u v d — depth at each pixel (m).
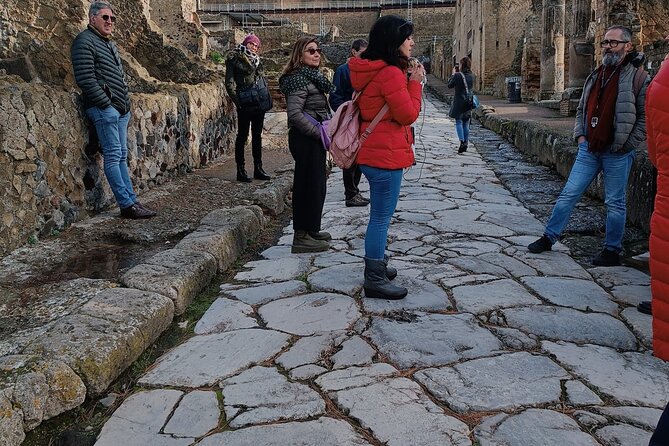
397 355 3.19
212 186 7.40
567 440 2.46
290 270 4.59
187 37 18.34
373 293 3.98
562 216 4.94
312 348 3.29
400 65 3.78
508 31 28.95
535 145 10.06
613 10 11.95
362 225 5.93
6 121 4.62
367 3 53.97
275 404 2.76
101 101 5.45
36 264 4.48
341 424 2.59
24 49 8.70
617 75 4.50
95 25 5.53
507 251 5.06
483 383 2.91
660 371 3.06
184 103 8.12
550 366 3.08
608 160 4.61
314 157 4.94
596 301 3.94
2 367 2.74
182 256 4.29
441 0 52.69
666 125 2.18
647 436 2.51
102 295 3.59
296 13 53.06
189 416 2.69
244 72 7.37
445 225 5.90
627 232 5.65
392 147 3.80
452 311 3.79
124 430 2.62
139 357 3.24
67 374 2.77
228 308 3.87
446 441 2.47
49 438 2.63
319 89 4.88
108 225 5.52
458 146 12.07
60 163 5.31
